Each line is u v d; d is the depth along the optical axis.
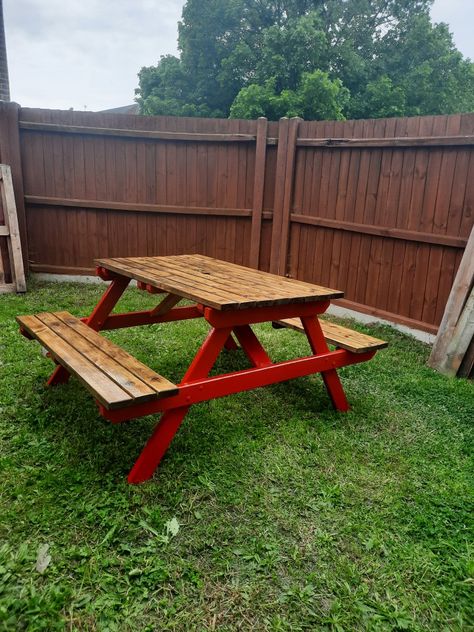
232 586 1.45
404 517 1.80
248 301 2.03
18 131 5.19
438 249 3.89
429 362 3.55
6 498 1.75
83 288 5.38
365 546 1.65
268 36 16.89
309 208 5.00
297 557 1.58
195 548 1.59
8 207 4.77
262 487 1.93
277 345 3.73
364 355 2.71
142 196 5.55
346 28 20.06
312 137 4.82
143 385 1.76
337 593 1.45
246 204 5.42
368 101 17.72
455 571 1.56
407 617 1.38
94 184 5.51
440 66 18.86
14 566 1.44
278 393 2.87
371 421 2.59
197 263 3.21
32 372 2.87
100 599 1.37
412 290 4.18
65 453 2.05
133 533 1.62
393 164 4.14
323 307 2.50
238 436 2.32
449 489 2.00
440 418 2.68
